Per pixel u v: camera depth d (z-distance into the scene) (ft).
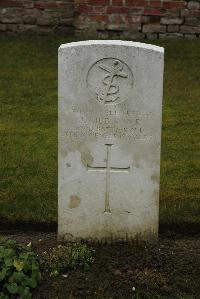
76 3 40.32
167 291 18.28
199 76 35.24
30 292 18.07
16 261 18.21
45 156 26.78
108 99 19.29
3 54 37.99
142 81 19.08
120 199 20.12
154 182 19.89
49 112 31.19
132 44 18.97
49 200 23.29
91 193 20.12
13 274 17.98
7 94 33.01
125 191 20.04
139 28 40.73
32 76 35.06
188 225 21.94
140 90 19.16
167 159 26.61
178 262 19.54
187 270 19.15
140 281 18.58
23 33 42.60
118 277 18.81
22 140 28.30
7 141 28.14
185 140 28.37
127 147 19.66
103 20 40.57
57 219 21.89
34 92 33.24
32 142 28.12
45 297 18.07
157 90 19.12
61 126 19.57
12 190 23.98
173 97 32.81
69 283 18.57
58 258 19.40
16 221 22.20
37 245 20.70
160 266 19.33
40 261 19.24
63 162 19.88
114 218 20.31
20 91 33.35
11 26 42.50
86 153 19.77
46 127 29.66
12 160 26.30
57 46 39.47
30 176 25.04
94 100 19.33
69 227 20.47
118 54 18.93
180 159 26.61
